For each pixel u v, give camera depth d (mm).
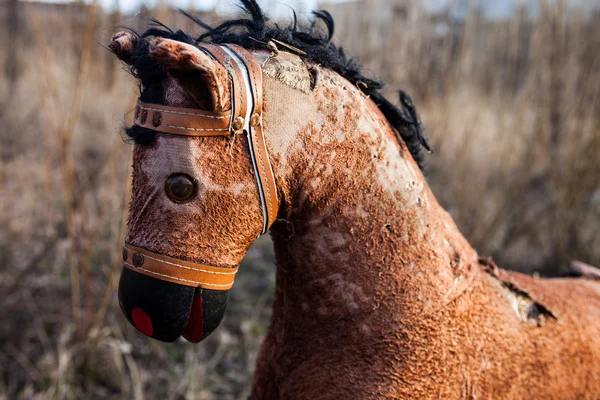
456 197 3568
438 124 3588
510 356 895
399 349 817
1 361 2273
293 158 746
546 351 937
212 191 704
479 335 867
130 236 737
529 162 3354
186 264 715
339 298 819
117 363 2168
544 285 1093
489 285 930
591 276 1332
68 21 3213
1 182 3734
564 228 3393
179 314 720
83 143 3998
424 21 3807
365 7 4090
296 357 878
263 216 741
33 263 2564
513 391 896
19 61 5418
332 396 836
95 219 2855
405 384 818
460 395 844
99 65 3367
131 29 778
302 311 859
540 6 3465
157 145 704
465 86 3982
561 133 3441
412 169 836
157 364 2375
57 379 2088
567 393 964
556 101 3400
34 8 2178
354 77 828
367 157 783
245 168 711
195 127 686
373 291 812
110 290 2211
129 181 2104
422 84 3764
